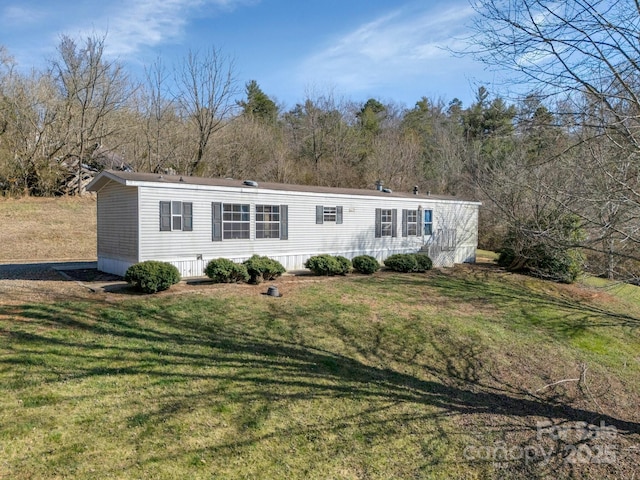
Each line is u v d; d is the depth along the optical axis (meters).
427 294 11.02
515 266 15.48
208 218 11.20
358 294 10.20
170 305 7.90
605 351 8.48
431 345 7.39
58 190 24.70
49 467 3.45
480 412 5.50
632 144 3.96
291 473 3.82
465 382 6.32
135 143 26.94
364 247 15.04
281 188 12.99
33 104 23.75
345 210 14.47
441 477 4.15
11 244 17.16
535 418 5.57
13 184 23.05
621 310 11.70
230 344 6.36
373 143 33.75
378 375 6.04
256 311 8.05
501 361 7.21
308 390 5.28
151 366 5.36
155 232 10.30
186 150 27.16
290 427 4.49
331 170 31.89
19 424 3.92
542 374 6.98
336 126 33.28
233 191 11.66
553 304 11.48
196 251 11.01
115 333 6.30
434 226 17.27
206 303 8.23
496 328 8.70
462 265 16.86
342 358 6.39
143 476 3.50
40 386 4.60
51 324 6.40
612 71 3.76
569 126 4.39
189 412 4.47
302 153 33.59
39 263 14.27
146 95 26.84
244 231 11.96
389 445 4.48
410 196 16.92
